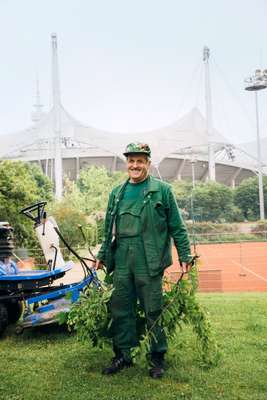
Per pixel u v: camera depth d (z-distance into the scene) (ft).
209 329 16.76
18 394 14.83
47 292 22.68
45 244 23.59
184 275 16.44
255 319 23.47
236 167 408.26
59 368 17.03
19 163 74.23
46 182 193.47
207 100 352.90
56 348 19.75
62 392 14.82
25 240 70.23
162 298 16.12
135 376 15.94
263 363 16.92
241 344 19.17
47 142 335.26
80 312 16.62
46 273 22.86
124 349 16.47
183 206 244.01
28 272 24.47
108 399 14.25
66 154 365.61
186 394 14.46
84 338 16.74
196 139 340.59
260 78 240.94
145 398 14.26
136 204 16.12
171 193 16.24
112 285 16.89
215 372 16.08
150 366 16.12
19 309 24.67
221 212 247.09
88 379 15.83
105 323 16.80
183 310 16.63
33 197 70.95
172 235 16.39
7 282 22.68
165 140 336.29
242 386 14.97
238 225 205.05
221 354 16.65
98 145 334.65
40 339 21.33
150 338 15.81
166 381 15.47
